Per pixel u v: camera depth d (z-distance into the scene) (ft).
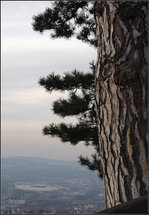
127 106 11.07
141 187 10.79
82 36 25.63
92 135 25.07
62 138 25.25
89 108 25.03
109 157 11.45
